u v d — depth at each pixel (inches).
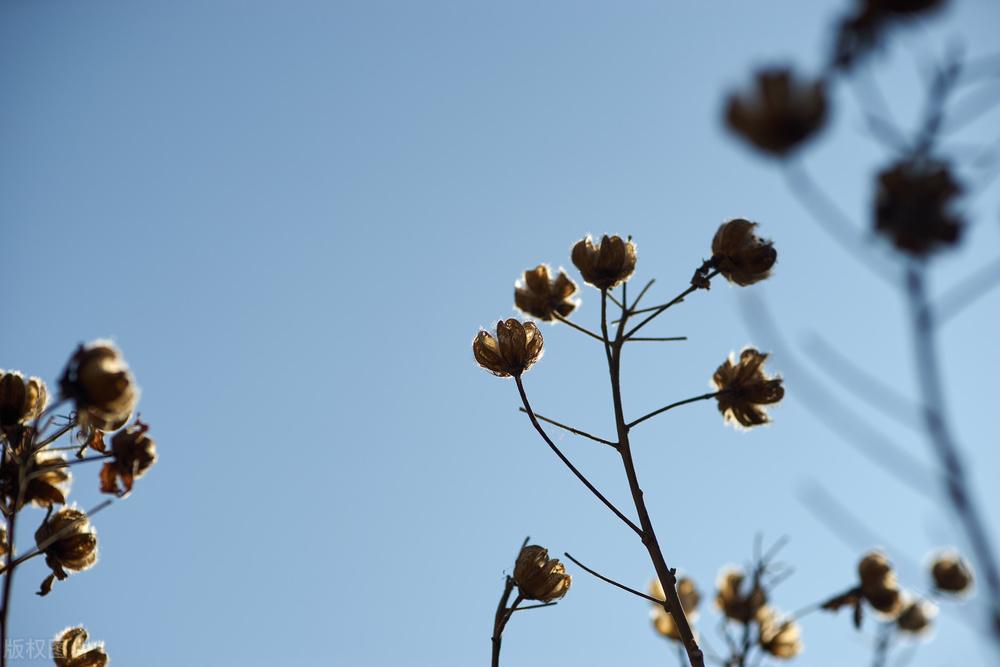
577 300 37.3
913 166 20.9
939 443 20.6
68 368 31.9
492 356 35.9
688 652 33.0
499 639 34.3
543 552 34.8
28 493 34.3
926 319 20.9
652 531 33.8
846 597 37.0
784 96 21.0
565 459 34.4
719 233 35.1
